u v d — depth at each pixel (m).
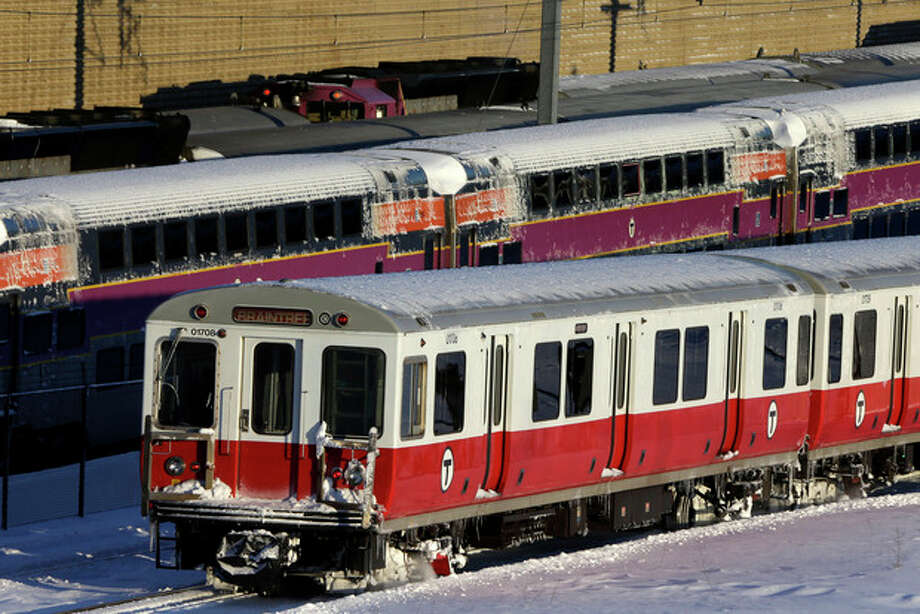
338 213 102.12
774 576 56.12
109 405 85.94
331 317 58.09
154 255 92.56
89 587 63.16
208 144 115.00
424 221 107.06
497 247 111.50
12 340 85.44
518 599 53.09
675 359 69.12
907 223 144.00
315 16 194.75
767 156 130.12
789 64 177.38
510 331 62.22
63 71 168.00
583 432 65.69
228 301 59.16
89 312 89.38
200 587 61.94
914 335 80.75
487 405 61.81
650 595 52.94
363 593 58.16
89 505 79.94
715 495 73.56
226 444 59.22
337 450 58.09
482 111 143.12
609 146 118.88
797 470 78.06
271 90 143.12
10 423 81.44
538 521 66.75
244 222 97.19
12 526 76.00
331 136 122.31
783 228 132.50
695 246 125.50
